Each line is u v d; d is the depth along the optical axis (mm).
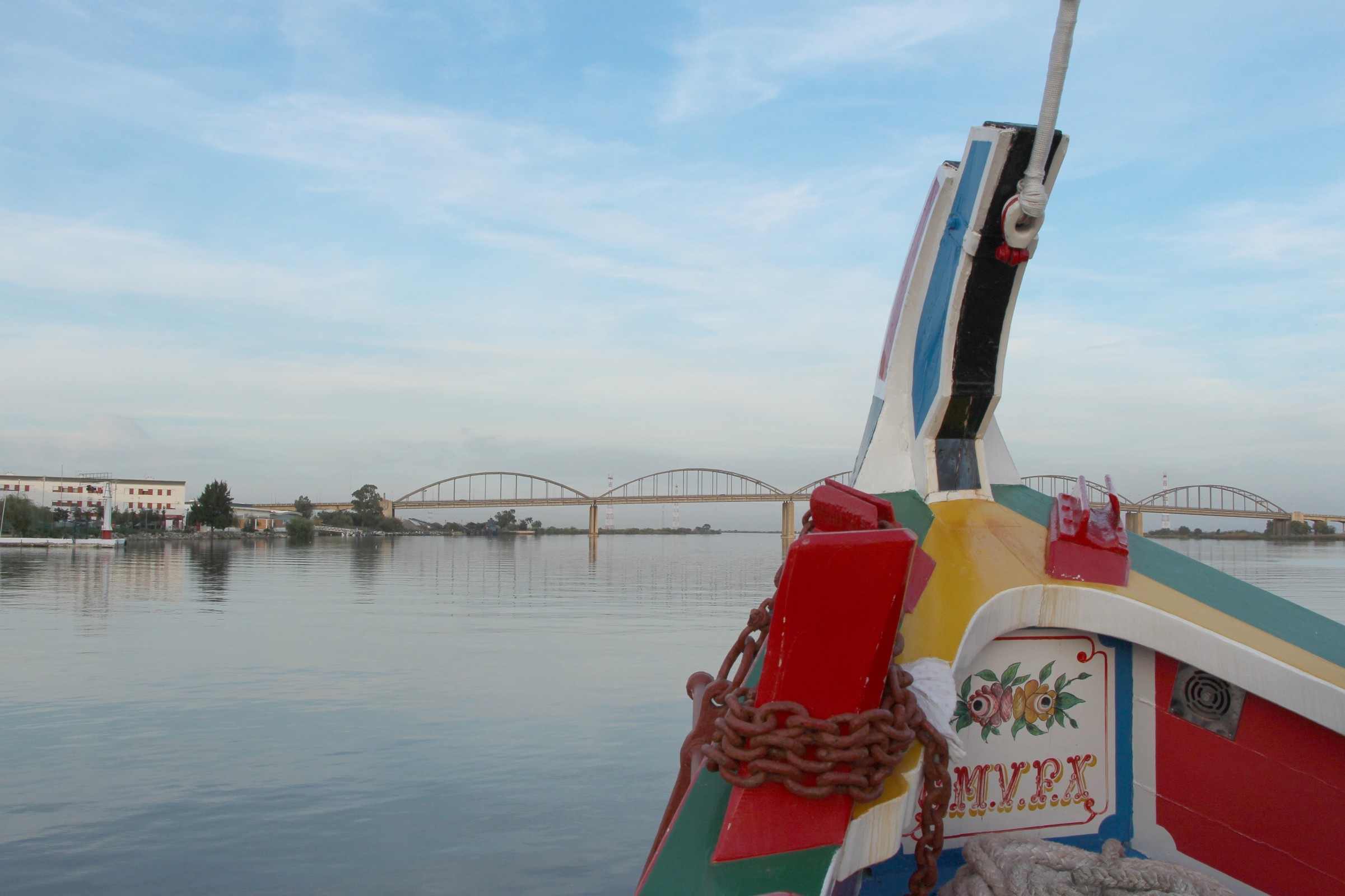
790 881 1612
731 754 1636
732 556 74062
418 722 9477
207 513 115312
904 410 3232
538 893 5270
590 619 20734
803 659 1601
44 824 6352
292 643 15727
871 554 1509
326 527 140875
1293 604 2701
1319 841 2328
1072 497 2668
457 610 22938
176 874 5492
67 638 16203
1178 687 2500
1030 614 2389
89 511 108500
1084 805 2521
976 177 2793
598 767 7832
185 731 9039
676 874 1675
